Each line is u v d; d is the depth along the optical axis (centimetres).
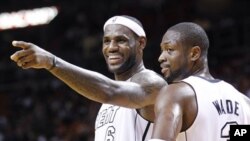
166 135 377
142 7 2514
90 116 1977
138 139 568
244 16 2398
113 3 2588
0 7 2750
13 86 2362
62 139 1947
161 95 406
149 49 2222
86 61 2336
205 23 2305
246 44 2227
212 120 404
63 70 471
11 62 2466
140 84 543
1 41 2598
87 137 1867
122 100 509
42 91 2283
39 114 2147
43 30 2609
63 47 2512
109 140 577
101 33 2470
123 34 599
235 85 1898
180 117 389
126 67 602
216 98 413
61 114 2088
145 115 566
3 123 2095
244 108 432
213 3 2409
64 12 2630
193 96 403
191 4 2444
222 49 2241
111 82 501
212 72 2116
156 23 2436
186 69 444
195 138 398
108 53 603
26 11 2669
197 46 443
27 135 2022
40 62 455
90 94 487
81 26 2545
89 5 2625
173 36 446
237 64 2092
